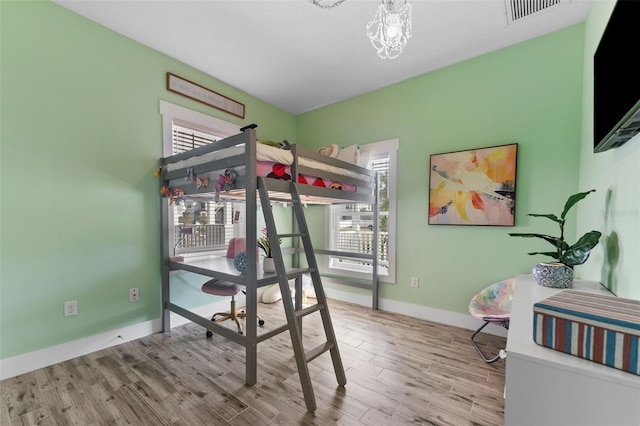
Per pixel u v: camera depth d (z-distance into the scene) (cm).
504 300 226
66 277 204
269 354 214
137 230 242
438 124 283
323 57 264
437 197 280
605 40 125
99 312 220
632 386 70
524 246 238
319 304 181
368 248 345
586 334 79
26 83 186
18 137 183
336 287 364
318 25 220
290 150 201
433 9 200
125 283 235
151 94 251
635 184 117
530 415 83
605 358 76
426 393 167
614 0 152
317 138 387
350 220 361
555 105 225
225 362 202
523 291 156
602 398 74
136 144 241
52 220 197
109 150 225
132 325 239
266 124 367
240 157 179
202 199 278
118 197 230
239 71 290
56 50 198
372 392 168
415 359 207
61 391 167
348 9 203
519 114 240
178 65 270
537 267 171
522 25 218
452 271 275
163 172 250
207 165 204
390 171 315
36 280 191
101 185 221
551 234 227
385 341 238
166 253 257
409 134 303
